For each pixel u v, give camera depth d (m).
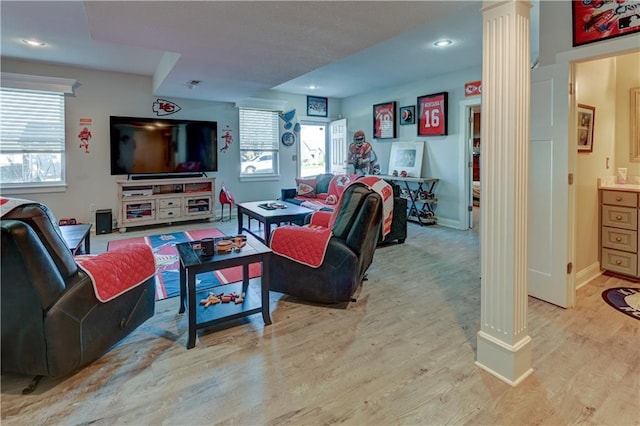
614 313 2.58
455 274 3.46
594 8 2.41
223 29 2.79
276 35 2.93
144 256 2.25
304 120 7.45
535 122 2.75
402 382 1.82
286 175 7.32
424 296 2.92
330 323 2.46
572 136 2.62
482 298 1.92
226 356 2.07
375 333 2.32
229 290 2.78
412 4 2.34
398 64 5.02
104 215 5.18
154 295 2.39
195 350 2.13
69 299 1.72
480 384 1.79
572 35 2.54
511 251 1.77
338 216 2.70
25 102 4.96
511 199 1.75
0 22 3.47
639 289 3.03
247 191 6.91
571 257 2.69
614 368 1.92
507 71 1.72
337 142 7.67
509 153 1.75
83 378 1.86
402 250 4.33
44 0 2.99
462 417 1.57
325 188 6.16
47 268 1.64
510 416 1.57
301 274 2.69
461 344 2.18
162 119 5.82
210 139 6.30
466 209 5.52
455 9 2.46
